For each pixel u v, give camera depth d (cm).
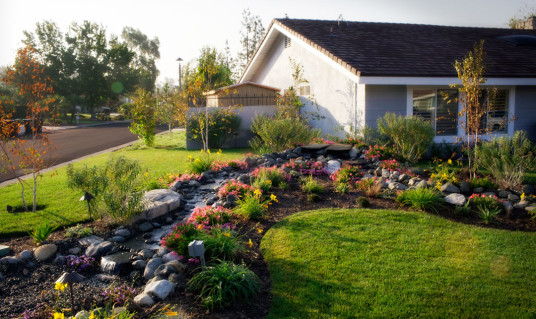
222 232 515
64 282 327
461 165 983
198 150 1527
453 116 1179
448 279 412
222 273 393
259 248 503
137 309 358
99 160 1334
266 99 1727
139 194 612
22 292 409
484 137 1166
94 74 4769
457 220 593
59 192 842
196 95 1359
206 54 1347
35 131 743
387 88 1124
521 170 714
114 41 5328
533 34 1633
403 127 986
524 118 1214
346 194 732
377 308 364
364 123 1123
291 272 432
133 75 5509
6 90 3844
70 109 4394
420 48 1282
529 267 438
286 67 1719
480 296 381
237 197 689
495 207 624
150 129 1741
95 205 639
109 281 436
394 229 547
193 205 719
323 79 1386
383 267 439
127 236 573
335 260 457
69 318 331
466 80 780
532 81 1119
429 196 644
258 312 362
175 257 465
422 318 349
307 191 742
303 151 1060
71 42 4741
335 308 363
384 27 1529
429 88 1156
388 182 775
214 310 362
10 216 668
